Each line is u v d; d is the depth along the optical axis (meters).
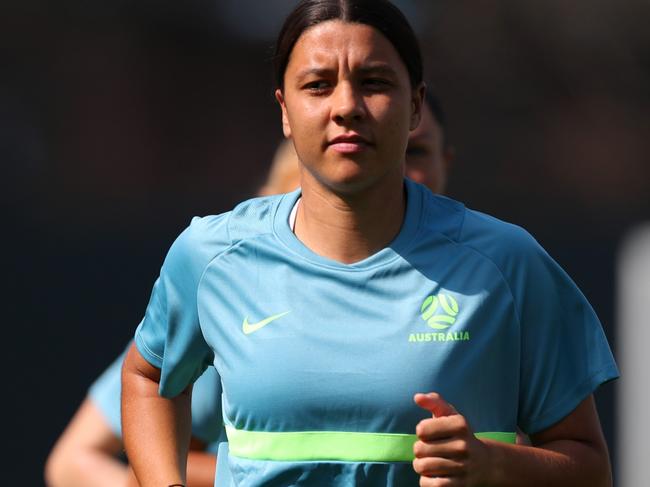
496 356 9.23
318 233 9.48
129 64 68.81
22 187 63.94
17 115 65.50
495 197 39.66
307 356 9.09
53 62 67.31
